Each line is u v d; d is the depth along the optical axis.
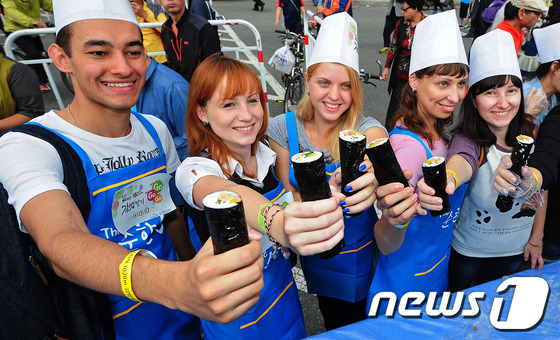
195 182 1.10
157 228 1.28
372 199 1.03
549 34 1.77
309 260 1.66
